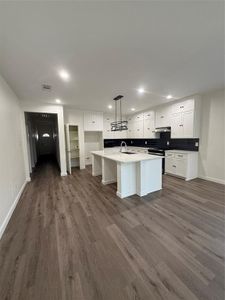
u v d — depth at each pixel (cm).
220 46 189
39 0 120
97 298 121
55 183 425
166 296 121
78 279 137
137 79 289
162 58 216
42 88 329
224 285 128
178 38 173
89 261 157
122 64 230
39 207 282
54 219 239
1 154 233
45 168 642
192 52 201
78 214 253
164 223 222
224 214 245
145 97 425
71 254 167
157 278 136
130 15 138
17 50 187
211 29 158
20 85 308
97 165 504
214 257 159
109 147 712
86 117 612
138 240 187
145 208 269
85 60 216
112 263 154
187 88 354
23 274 143
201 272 141
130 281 134
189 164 425
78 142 602
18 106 407
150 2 125
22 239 193
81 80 288
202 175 437
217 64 236
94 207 277
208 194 326
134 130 698
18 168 347
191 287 127
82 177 485
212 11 136
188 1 125
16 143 348
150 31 160
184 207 270
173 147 524
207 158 421
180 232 201
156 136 572
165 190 352
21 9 128
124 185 318
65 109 568
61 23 145
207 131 415
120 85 320
